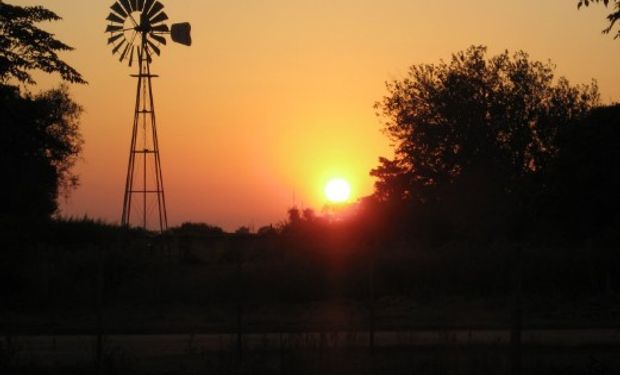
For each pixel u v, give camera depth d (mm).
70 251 36250
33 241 40031
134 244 40531
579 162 41906
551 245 40312
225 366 15344
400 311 29672
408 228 50656
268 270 33562
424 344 19438
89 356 17812
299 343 16281
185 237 43844
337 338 18031
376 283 33438
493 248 35625
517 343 14312
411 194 51219
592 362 15211
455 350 16438
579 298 31969
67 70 21656
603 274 33438
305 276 33062
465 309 30078
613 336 22594
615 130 41188
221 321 27656
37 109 23469
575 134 42531
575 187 42125
